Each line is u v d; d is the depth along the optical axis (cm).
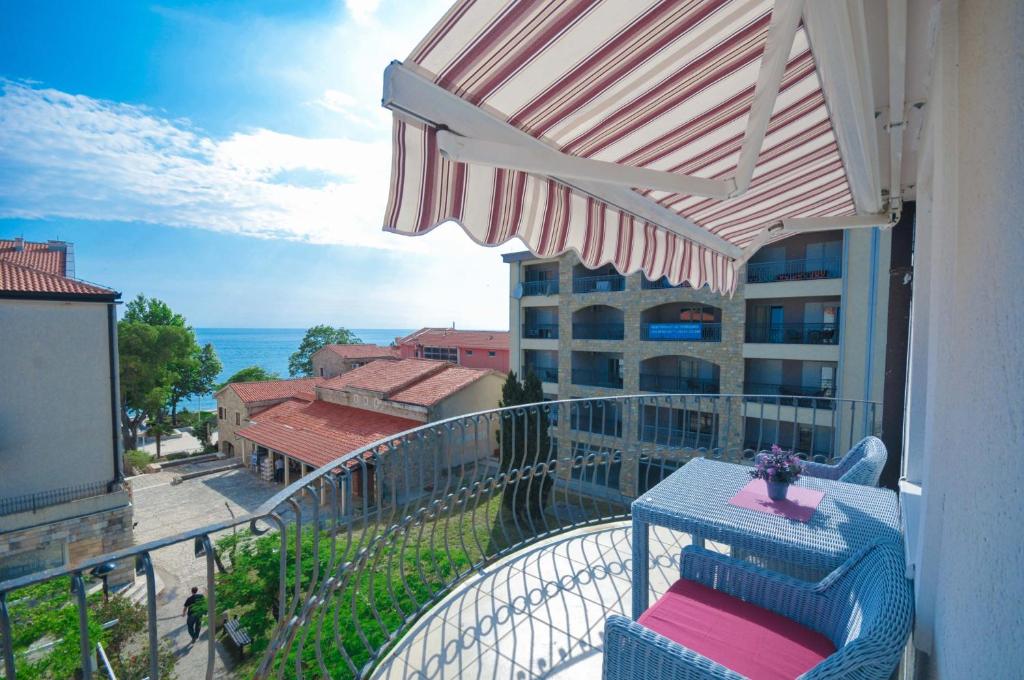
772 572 209
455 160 116
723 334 1823
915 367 254
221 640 937
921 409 252
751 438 1853
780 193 259
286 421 2473
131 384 2800
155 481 2397
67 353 1320
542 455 1356
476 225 138
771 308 1847
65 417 1316
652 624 198
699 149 186
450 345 3466
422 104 113
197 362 3609
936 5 132
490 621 285
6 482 1244
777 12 100
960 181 123
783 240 1809
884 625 139
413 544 1056
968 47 111
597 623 284
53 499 1297
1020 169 67
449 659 254
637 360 2044
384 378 2534
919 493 237
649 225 229
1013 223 71
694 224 253
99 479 1360
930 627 146
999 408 75
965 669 90
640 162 186
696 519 234
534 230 160
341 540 948
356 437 2103
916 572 173
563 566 344
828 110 173
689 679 148
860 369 1527
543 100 129
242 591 903
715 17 116
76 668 658
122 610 825
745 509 243
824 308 1741
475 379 2264
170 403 3888
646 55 124
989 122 89
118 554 121
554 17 104
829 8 108
